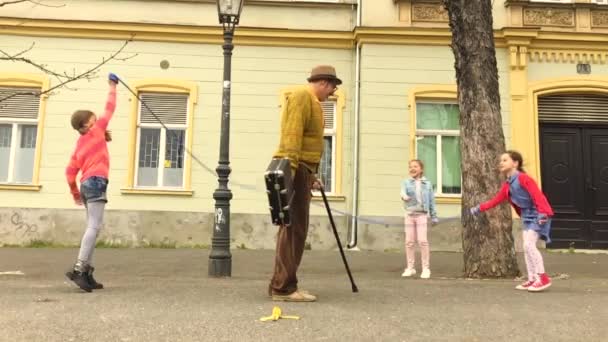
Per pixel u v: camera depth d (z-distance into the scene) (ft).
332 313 14.73
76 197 18.94
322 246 39.17
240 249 38.55
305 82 40.83
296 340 12.16
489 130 24.86
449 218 37.96
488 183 24.41
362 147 39.52
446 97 39.91
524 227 20.31
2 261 30.25
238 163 39.91
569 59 40.42
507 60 40.27
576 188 40.78
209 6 41.01
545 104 41.34
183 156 40.40
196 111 40.27
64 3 40.40
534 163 39.40
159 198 39.47
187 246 38.96
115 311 14.79
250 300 16.56
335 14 41.45
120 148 39.65
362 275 26.61
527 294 18.60
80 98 39.88
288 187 14.47
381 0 40.73
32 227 38.65
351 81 40.98
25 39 40.01
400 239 38.81
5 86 39.81
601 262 33.01
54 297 16.89
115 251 36.04
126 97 40.14
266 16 41.14
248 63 40.81
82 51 40.24
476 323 13.92
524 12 40.78
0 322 13.35
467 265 24.58
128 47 40.45
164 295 17.48
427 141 40.37
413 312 15.08
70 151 39.52
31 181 39.78
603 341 12.50
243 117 40.37
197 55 40.65
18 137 40.09
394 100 39.91
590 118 41.27
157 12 40.78
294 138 14.94
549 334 12.98
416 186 26.91
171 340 12.09
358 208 39.11
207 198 39.65
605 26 40.75
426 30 39.83
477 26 25.41
